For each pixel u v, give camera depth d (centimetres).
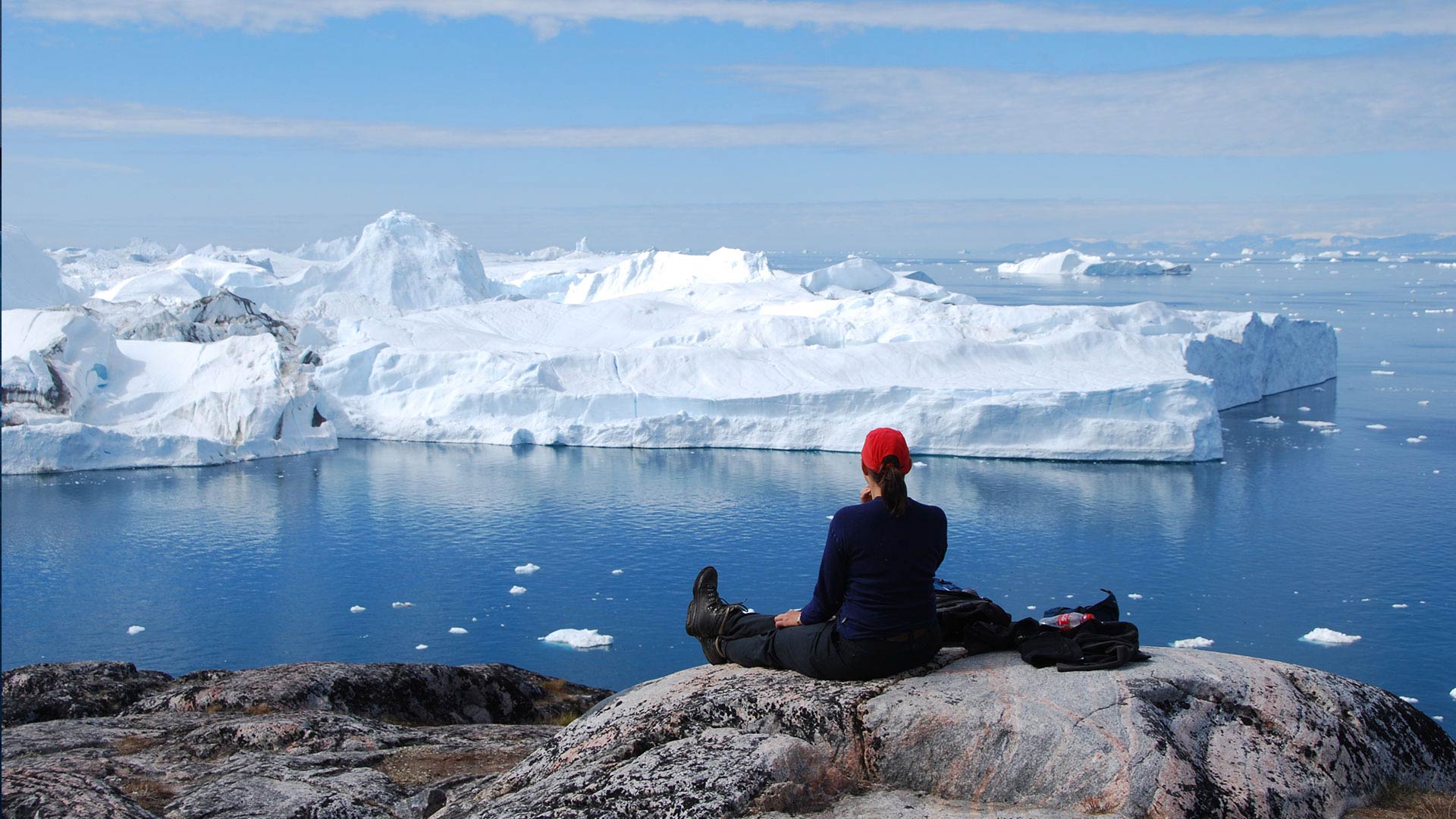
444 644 3581
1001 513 5341
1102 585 4122
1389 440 7181
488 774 596
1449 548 4594
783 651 465
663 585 4234
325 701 874
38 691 884
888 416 7194
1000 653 475
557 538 5012
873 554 437
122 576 4394
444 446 7606
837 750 421
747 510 5519
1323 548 4631
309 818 512
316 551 4797
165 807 539
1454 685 3064
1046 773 403
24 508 5600
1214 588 4075
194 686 915
